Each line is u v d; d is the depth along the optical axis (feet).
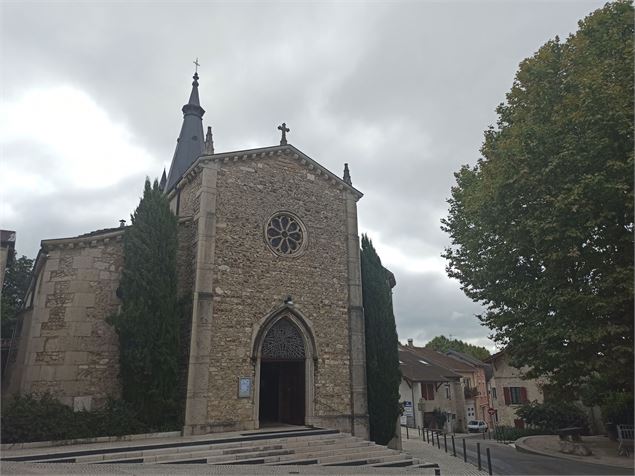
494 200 44.96
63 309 46.24
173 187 60.54
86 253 48.26
